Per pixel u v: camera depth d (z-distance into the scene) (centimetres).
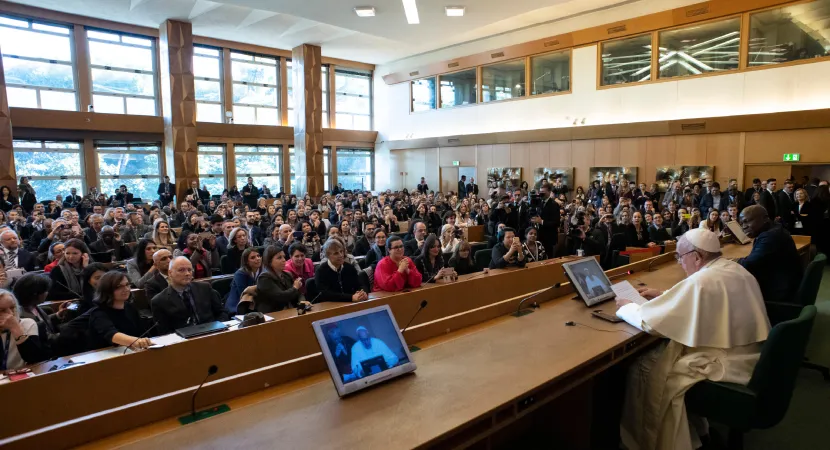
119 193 1377
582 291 348
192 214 942
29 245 722
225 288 473
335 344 212
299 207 1105
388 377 219
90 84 1492
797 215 927
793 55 1109
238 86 1830
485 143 1742
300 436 173
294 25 1593
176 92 1498
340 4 928
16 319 280
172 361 252
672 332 265
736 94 1195
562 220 914
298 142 1838
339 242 407
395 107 2114
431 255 510
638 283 420
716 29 1214
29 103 1402
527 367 235
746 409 243
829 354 447
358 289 417
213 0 918
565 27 1501
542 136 1564
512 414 206
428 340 285
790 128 1105
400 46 1842
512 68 1667
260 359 288
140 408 191
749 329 262
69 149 1471
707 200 1097
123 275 317
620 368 315
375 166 2245
